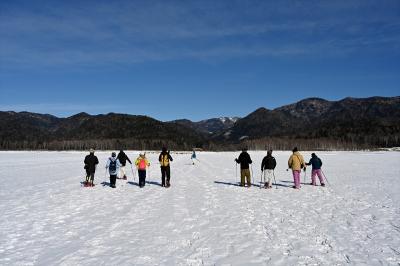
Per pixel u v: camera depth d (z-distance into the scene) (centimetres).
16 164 4422
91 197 1667
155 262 766
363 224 1092
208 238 945
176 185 2169
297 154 2000
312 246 870
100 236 970
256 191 1877
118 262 767
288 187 2058
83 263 763
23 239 946
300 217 1200
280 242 905
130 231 1022
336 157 7000
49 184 2200
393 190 1870
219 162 5100
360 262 759
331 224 1095
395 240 917
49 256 809
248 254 814
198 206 1418
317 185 2152
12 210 1338
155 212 1295
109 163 2061
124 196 1698
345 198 1608
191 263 759
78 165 4216
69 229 1048
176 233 996
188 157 7300
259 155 8112
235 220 1157
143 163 2062
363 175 2823
